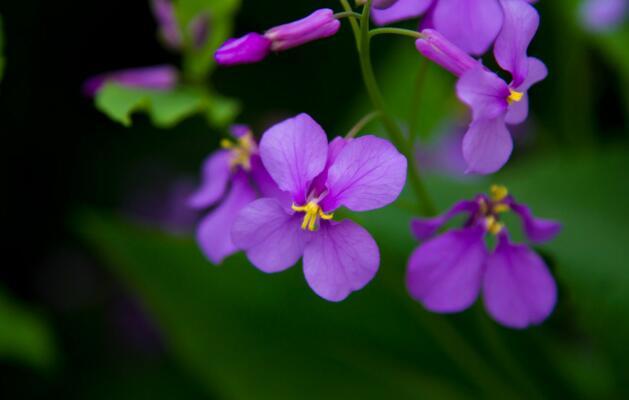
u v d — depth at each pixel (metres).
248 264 0.34
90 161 0.43
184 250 0.33
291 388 0.34
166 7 0.33
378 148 0.25
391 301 0.34
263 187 0.29
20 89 0.40
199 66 0.33
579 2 0.39
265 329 0.34
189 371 0.36
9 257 0.42
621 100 0.41
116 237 0.33
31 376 0.39
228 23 0.33
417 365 0.34
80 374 0.41
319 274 0.26
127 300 0.42
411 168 0.28
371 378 0.34
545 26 0.40
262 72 0.42
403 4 0.27
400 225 0.33
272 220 0.26
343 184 0.25
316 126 0.25
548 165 0.35
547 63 0.40
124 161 0.43
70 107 0.42
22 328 0.36
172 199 0.45
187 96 0.32
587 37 0.39
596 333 0.32
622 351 0.32
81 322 0.43
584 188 0.34
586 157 0.35
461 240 0.27
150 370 0.40
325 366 0.34
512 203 0.27
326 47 0.42
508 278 0.27
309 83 0.42
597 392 0.32
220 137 0.44
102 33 0.41
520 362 0.31
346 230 0.25
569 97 0.40
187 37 0.33
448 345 0.33
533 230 0.28
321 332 0.34
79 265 0.43
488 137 0.25
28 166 0.41
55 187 0.42
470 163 0.25
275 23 0.41
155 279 0.33
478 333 0.33
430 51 0.26
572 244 0.33
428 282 0.27
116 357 0.42
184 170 0.44
